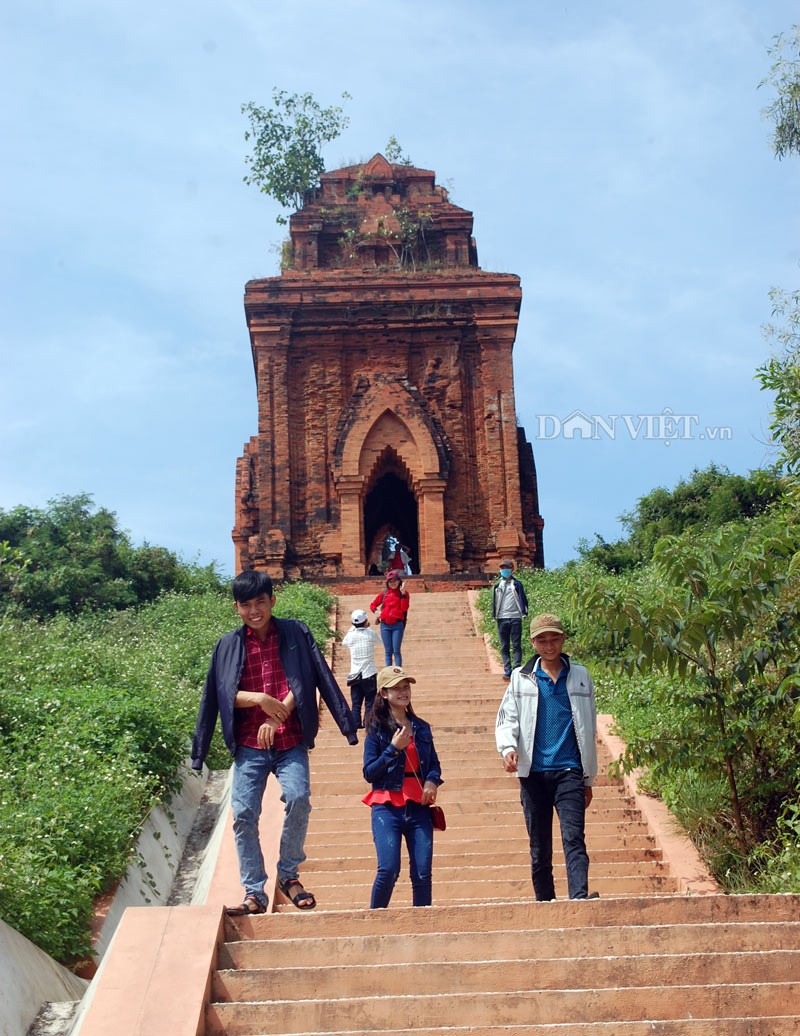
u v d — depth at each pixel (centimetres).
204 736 711
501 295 3209
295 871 709
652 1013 585
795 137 1862
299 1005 585
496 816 1124
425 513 3091
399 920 675
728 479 3375
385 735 759
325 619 2347
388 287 3209
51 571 2769
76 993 787
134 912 654
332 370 3219
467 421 3203
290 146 3728
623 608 984
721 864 977
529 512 3234
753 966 615
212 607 2661
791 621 966
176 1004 579
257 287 3194
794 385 1127
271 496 3100
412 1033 560
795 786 1005
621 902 686
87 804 1024
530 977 610
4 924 751
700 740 997
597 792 1202
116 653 1842
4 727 1315
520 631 1770
